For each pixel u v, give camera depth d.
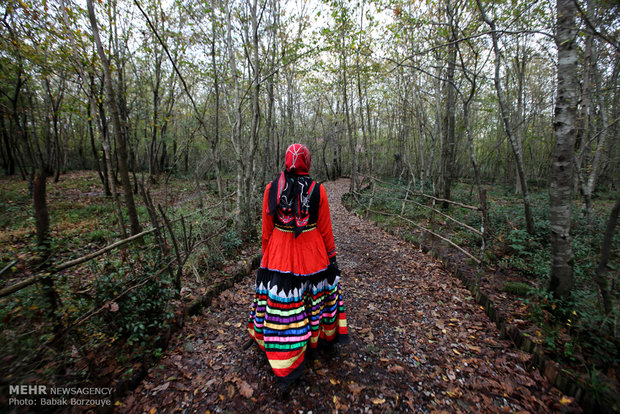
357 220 8.39
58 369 1.79
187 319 2.80
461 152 18.72
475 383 2.12
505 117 4.89
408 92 12.57
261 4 5.76
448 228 6.39
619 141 8.33
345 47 9.21
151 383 2.07
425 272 4.30
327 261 2.15
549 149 13.53
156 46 11.97
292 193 1.99
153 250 2.96
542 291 2.77
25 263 1.78
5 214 7.05
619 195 2.12
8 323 1.65
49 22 5.36
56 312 1.86
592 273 3.20
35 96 12.01
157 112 13.25
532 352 2.32
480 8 3.64
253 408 1.88
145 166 21.25
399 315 3.11
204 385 2.07
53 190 11.96
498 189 15.16
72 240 5.31
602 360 2.05
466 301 3.37
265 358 2.34
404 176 16.14
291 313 1.95
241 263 4.31
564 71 2.64
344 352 2.44
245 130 10.48
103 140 4.95
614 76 6.05
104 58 4.47
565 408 1.86
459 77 9.92
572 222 5.66
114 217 7.34
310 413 1.85
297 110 19.31
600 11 3.91
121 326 2.17
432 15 7.69
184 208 7.48
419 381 2.15
